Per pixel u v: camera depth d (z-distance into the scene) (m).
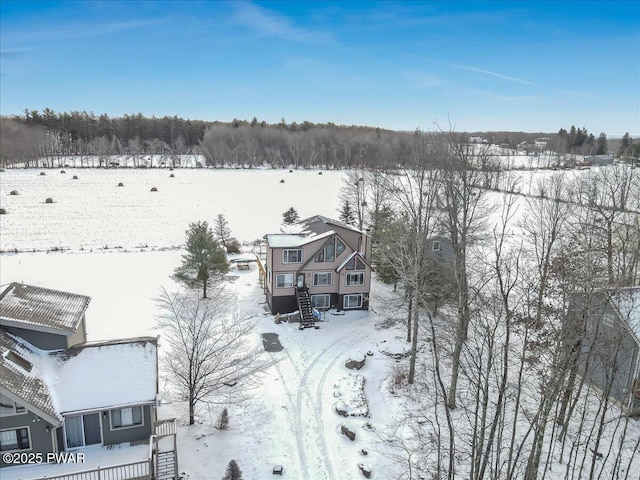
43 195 82.50
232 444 22.48
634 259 22.14
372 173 65.44
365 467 20.98
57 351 20.91
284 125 180.50
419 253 27.06
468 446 22.20
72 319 22.08
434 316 33.94
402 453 22.02
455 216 26.52
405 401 26.02
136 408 20.23
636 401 22.62
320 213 76.56
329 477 20.77
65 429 19.34
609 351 19.48
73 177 97.81
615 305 19.36
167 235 61.78
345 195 72.88
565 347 18.39
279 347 32.09
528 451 19.83
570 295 20.20
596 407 23.77
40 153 126.94
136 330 33.66
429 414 24.73
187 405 25.22
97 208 75.06
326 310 38.12
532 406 23.83
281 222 70.25
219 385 23.86
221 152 130.88
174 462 19.45
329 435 23.39
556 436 22.36
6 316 20.08
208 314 27.70
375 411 25.52
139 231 63.19
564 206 45.50
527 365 25.48
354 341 33.31
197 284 38.69
